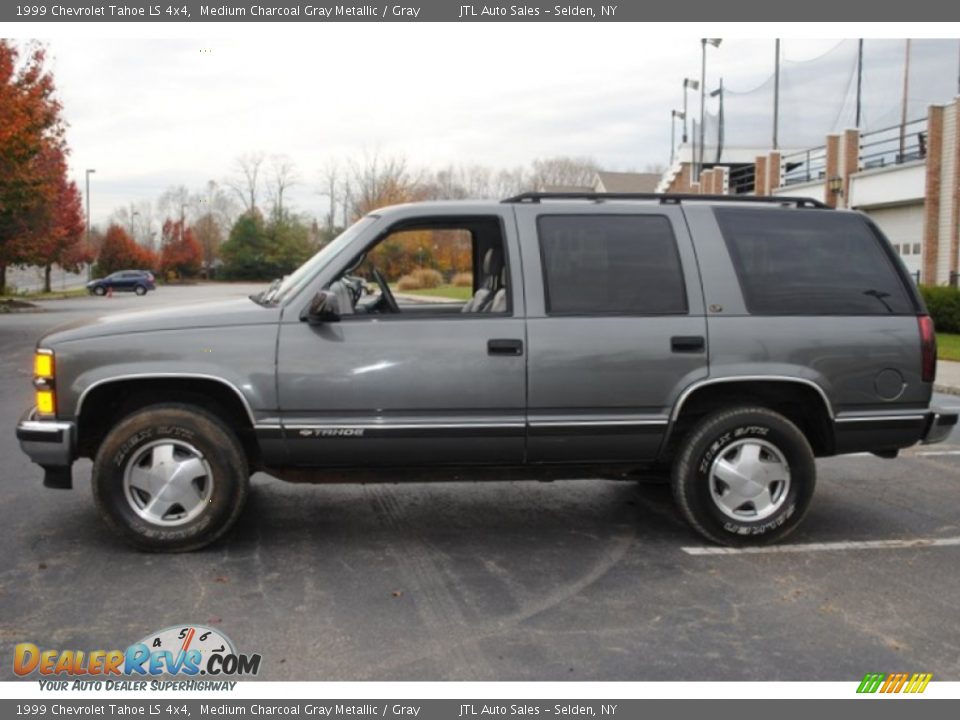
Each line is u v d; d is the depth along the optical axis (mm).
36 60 24406
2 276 43125
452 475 5273
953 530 5738
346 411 4953
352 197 64125
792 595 4590
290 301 5012
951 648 3984
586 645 3980
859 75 30719
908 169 23094
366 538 5492
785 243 5293
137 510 5039
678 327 5078
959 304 19625
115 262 65312
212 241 78125
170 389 5121
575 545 5391
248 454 5309
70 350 4898
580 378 5012
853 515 6082
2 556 5047
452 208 5156
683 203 5340
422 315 5008
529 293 5047
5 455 7719
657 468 5602
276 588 4613
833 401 5199
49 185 32844
